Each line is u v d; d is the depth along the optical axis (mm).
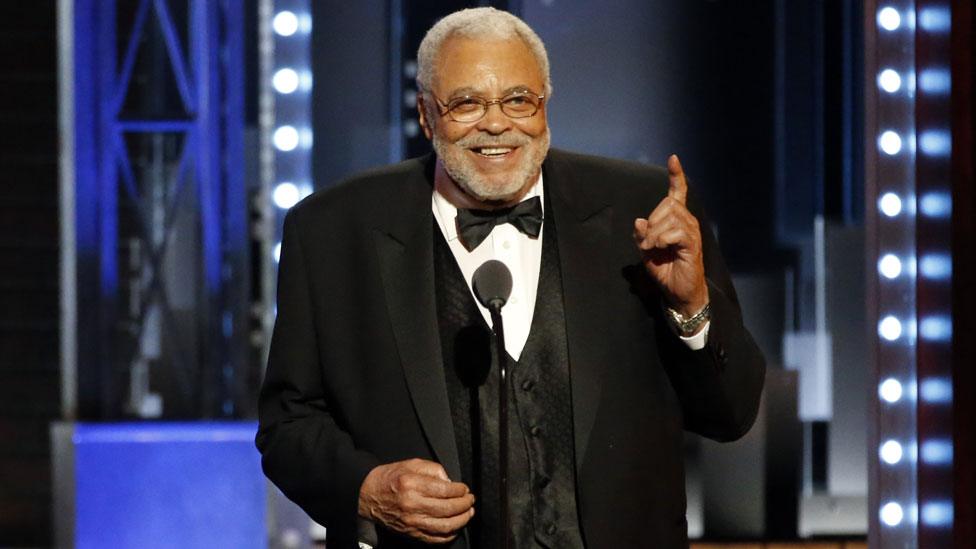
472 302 8148
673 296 7566
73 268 16906
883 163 13766
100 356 17047
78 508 16641
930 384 13086
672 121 18266
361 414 8109
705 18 18234
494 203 8133
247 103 17844
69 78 16734
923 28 13141
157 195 18625
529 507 7812
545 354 8016
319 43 18047
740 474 18141
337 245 8414
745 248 18266
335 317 8289
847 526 18188
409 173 8570
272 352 8516
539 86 7820
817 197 18250
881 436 13758
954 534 12633
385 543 7984
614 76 18219
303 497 8031
